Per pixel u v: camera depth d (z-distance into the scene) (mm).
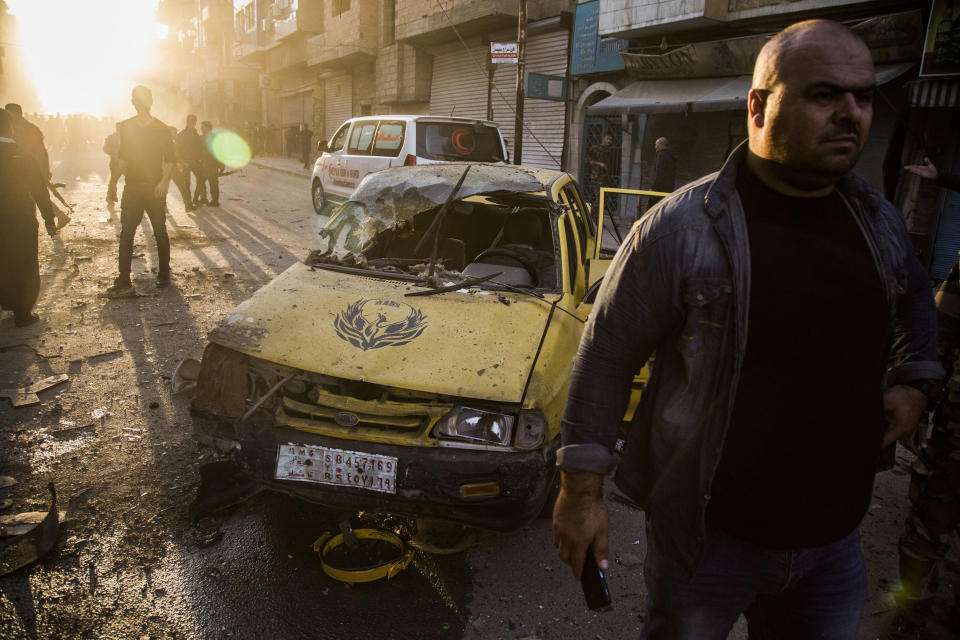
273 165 27375
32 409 3863
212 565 2602
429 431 2445
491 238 4387
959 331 2330
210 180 13242
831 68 1101
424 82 21172
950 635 2420
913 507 2379
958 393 2209
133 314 5754
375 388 2578
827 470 1262
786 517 1271
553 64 15523
